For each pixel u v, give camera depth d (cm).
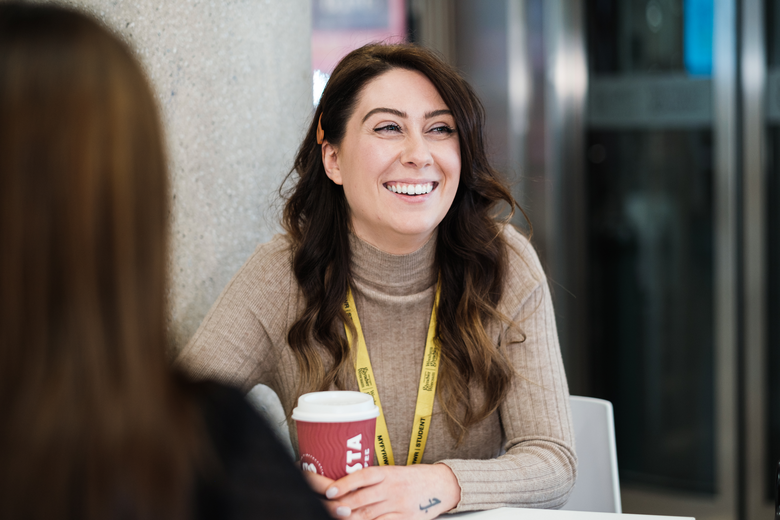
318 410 95
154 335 50
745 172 283
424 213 128
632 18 307
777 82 274
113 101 48
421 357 137
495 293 137
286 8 177
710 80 289
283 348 140
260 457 53
